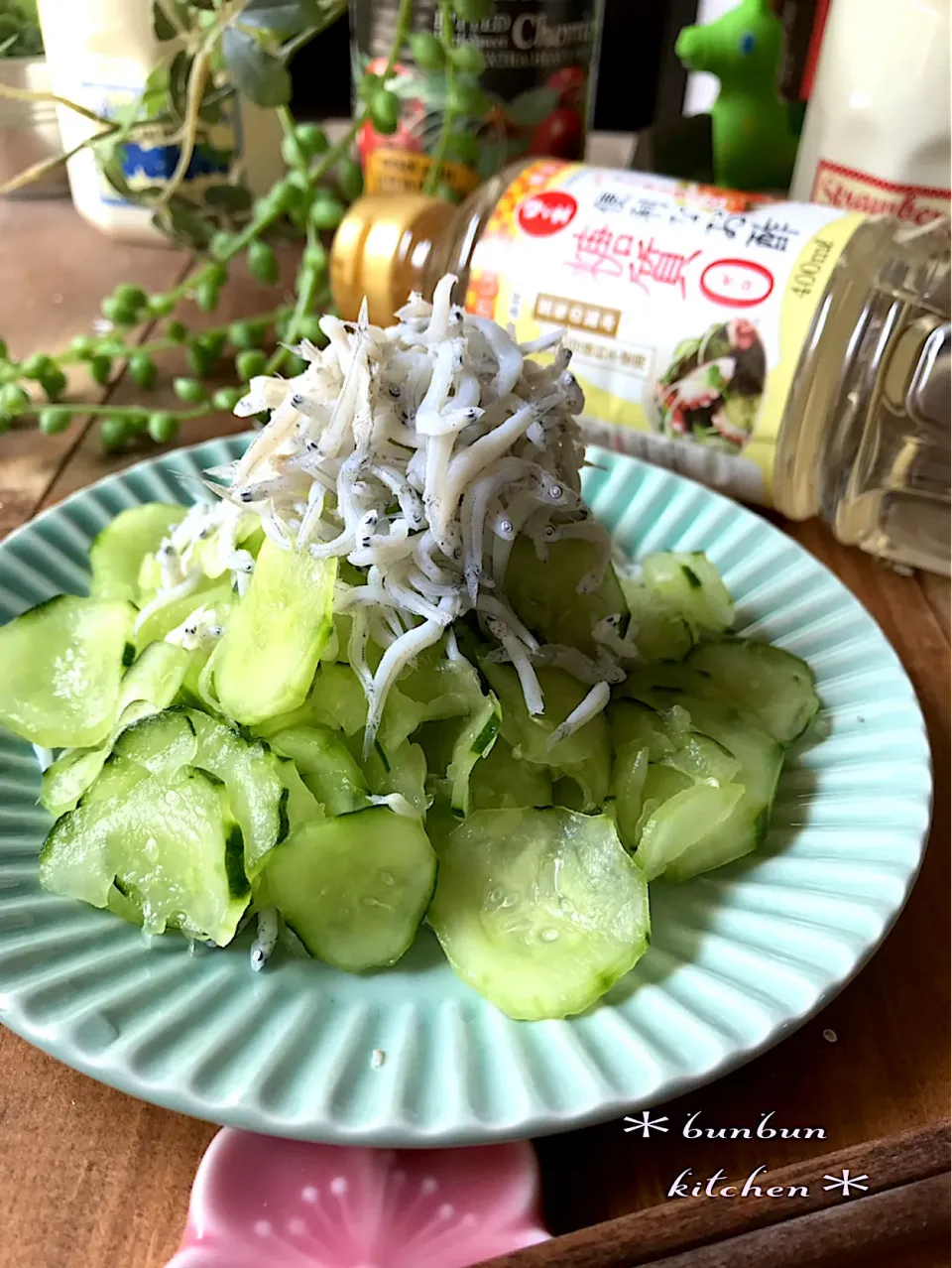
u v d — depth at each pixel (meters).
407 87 0.31
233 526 0.18
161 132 0.30
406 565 0.17
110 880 0.15
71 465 0.27
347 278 0.27
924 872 0.18
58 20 0.32
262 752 0.15
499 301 0.26
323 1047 0.13
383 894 0.15
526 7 0.30
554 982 0.14
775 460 0.25
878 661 0.20
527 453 0.18
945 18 0.26
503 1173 0.14
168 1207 0.13
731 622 0.21
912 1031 0.16
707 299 0.24
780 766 0.18
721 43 0.33
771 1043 0.13
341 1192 0.13
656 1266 0.12
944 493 0.25
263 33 0.27
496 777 0.17
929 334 0.24
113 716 0.18
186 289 0.29
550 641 0.19
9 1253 0.13
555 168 0.27
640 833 0.16
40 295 0.34
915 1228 0.13
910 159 0.28
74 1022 0.13
